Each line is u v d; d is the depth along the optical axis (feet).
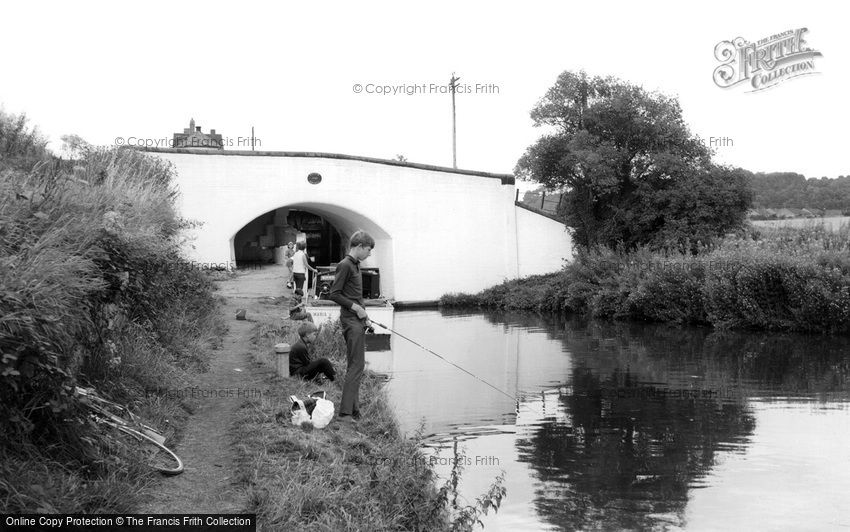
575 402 42.60
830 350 62.28
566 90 104.88
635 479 28.55
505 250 110.11
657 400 43.29
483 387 46.39
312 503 17.79
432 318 92.32
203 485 18.13
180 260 41.22
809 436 35.17
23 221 19.85
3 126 39.75
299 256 63.41
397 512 19.57
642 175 103.45
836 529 23.67
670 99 103.96
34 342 15.07
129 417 20.58
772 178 136.15
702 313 81.35
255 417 24.13
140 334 28.45
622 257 97.45
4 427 14.94
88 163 40.96
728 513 25.00
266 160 95.40
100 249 22.00
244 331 46.68
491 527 23.45
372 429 26.50
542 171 106.93
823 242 81.00
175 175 85.15
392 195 103.24
